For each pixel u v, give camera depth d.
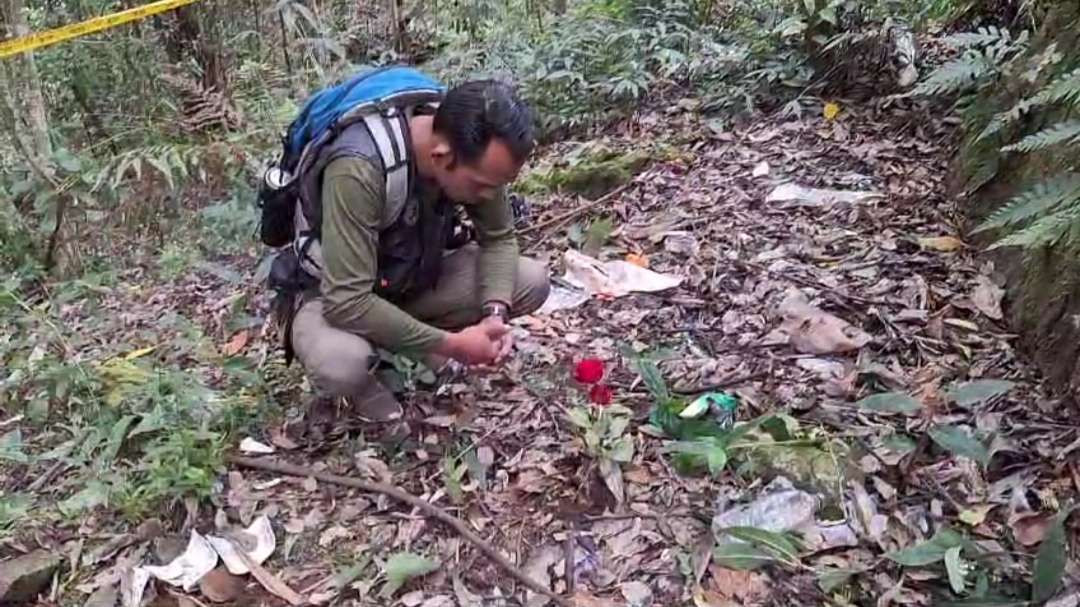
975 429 2.56
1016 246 3.07
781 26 4.73
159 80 5.44
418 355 2.74
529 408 2.84
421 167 2.41
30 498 2.71
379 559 2.40
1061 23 3.51
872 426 2.61
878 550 2.28
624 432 2.67
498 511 2.51
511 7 6.31
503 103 2.27
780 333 3.06
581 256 3.62
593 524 2.44
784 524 2.34
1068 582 2.11
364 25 6.37
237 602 2.33
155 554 2.47
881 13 4.60
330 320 2.50
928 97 4.25
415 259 2.57
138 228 4.57
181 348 3.41
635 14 5.61
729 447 2.53
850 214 3.69
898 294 3.17
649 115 4.88
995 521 2.31
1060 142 3.01
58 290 4.19
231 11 5.72
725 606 2.18
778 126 4.50
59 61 5.27
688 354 3.04
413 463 2.70
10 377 3.30
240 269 4.21
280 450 2.79
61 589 2.40
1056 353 2.70
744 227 3.73
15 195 4.59
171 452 2.63
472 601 2.27
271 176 2.55
